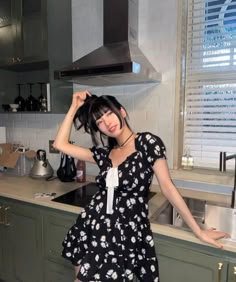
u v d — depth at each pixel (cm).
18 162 230
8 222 184
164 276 126
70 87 217
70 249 120
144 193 112
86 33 212
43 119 242
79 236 117
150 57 187
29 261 178
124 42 175
